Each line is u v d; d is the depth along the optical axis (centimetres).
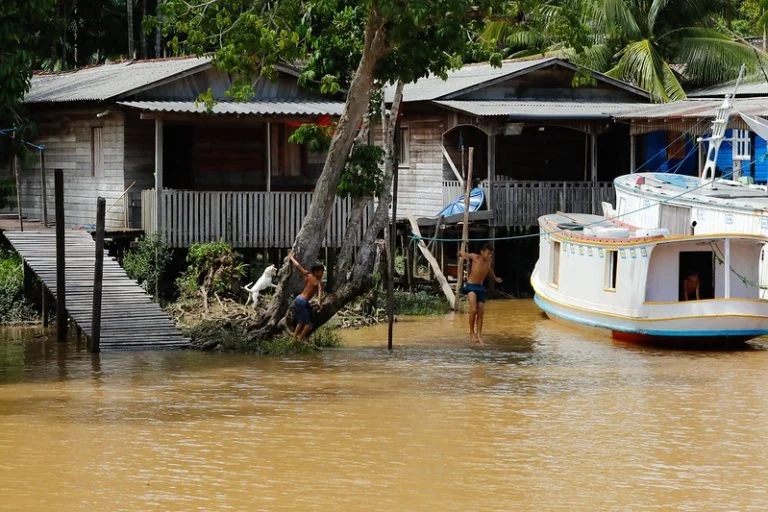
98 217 3497
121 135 4762
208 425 2622
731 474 2286
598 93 5678
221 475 2223
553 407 2870
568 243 4319
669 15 6378
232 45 3588
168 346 3638
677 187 4728
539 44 6284
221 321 3847
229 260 4469
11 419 2655
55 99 4862
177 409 2781
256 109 4606
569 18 3638
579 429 2642
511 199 5116
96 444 2438
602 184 5297
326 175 3712
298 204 4656
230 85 4828
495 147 5612
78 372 3247
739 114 4619
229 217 4569
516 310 4819
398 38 3347
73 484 2153
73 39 8075
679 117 4878
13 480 2172
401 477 2231
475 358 3616
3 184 5447
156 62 5403
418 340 3997
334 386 3103
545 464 2341
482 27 3578
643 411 2839
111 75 5319
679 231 4509
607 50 6294
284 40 3638
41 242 4338
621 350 3812
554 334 4162
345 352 3712
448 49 3453
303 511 2014
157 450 2397
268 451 2405
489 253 3969
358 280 3744
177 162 4922
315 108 4728
